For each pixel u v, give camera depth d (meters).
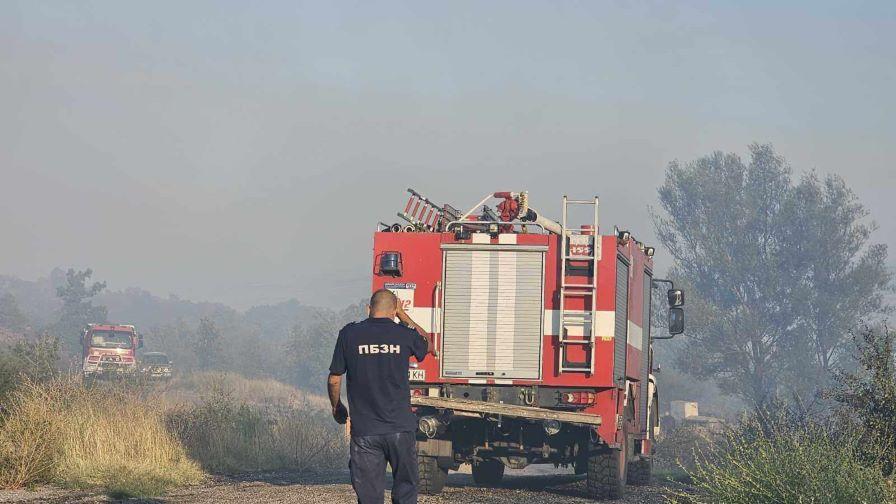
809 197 95.25
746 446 17.39
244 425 28.91
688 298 95.00
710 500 17.00
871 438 18.20
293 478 24.12
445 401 20.19
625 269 21.80
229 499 18.78
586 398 20.52
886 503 14.48
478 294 20.88
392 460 10.92
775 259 94.44
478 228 21.36
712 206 98.19
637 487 25.02
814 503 14.51
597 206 20.67
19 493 19.17
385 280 21.14
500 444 21.45
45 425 21.66
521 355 20.67
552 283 20.73
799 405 22.98
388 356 10.91
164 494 19.75
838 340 90.44
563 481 25.94
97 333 79.44
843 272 93.75
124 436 23.00
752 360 94.12
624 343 21.61
